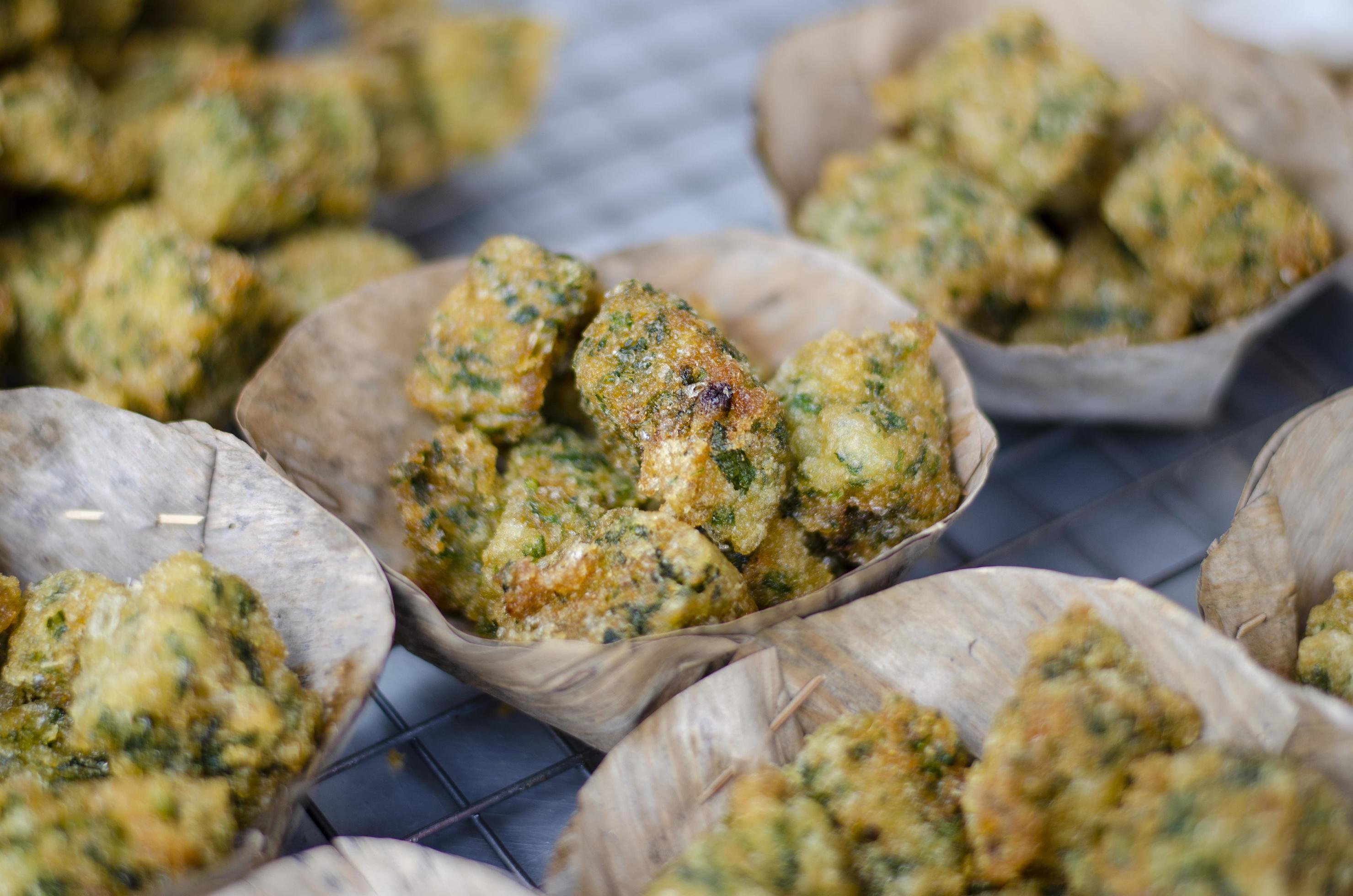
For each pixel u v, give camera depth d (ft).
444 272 1.36
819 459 1.25
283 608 1.21
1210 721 1.15
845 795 1.16
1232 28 1.63
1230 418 1.47
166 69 1.62
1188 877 1.07
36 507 1.26
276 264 1.50
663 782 1.17
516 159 1.74
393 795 1.26
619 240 1.65
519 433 1.30
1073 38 1.54
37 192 1.48
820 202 1.49
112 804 1.11
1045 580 1.19
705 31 1.94
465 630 1.28
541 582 1.20
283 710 1.16
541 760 1.28
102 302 1.38
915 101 1.53
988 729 1.20
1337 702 1.12
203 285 1.37
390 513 1.31
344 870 1.11
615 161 1.74
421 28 1.68
